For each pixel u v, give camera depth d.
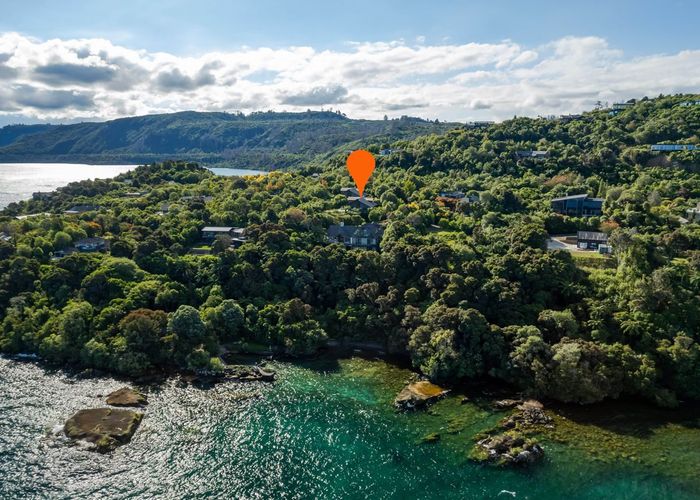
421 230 144.50
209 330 109.69
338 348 113.81
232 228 154.38
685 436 79.00
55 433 77.81
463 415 84.94
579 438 77.94
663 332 96.62
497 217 148.12
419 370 102.81
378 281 122.12
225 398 91.12
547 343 95.75
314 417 84.81
